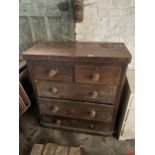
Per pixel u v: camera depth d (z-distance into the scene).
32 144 1.25
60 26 1.36
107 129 1.23
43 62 0.99
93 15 1.26
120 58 0.87
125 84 1.18
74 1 1.18
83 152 1.18
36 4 1.30
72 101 1.12
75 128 1.30
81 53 0.96
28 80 1.46
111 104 1.07
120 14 1.23
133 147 1.21
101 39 1.36
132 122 1.14
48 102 1.18
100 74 0.95
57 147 1.16
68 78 1.02
